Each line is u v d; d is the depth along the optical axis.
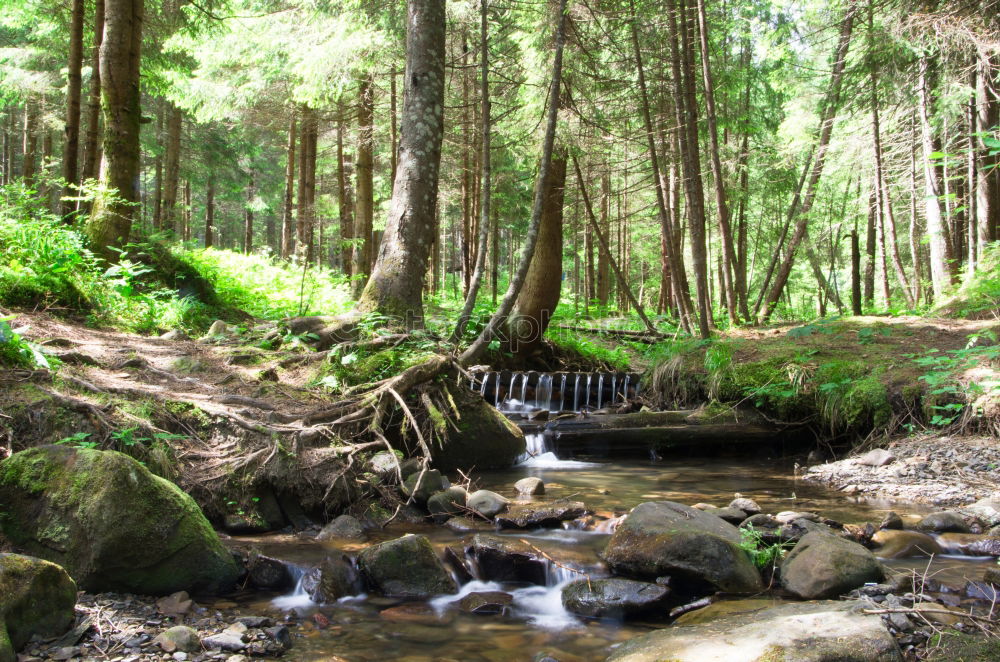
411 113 7.58
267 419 4.85
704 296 9.49
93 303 6.42
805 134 15.38
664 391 9.01
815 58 15.52
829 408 7.27
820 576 3.42
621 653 2.75
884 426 6.86
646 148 12.64
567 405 9.58
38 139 26.41
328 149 23.05
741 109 16.97
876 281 26.17
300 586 3.51
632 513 4.11
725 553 3.61
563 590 3.55
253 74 13.33
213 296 8.70
